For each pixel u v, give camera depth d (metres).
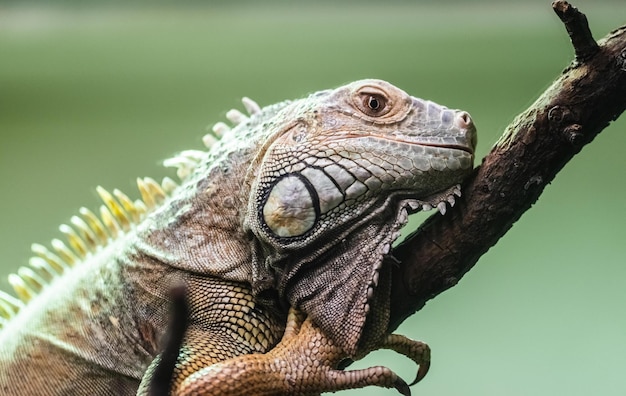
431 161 4.16
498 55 12.98
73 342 4.91
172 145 13.43
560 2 3.89
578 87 4.00
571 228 11.79
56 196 13.10
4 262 12.64
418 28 13.55
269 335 4.40
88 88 14.00
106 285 4.87
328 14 13.70
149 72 14.16
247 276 4.41
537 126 4.07
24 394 4.97
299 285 4.27
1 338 5.28
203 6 13.60
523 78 12.56
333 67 13.62
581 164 12.44
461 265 4.35
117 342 4.74
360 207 4.17
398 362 10.03
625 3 11.98
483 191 4.23
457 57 13.20
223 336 4.29
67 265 5.52
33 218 13.02
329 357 4.14
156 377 3.87
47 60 14.12
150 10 13.63
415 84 13.20
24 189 13.23
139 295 4.65
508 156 4.16
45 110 13.90
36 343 5.02
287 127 4.39
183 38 13.90
